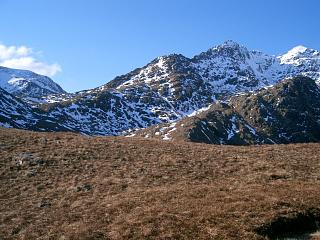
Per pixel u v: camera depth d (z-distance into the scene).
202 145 55.09
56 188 37.91
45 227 29.19
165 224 26.72
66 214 31.20
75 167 43.72
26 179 40.56
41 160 45.59
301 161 43.81
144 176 39.97
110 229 27.34
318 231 25.92
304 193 30.70
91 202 33.41
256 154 47.75
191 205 29.67
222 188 33.97
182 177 39.22
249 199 29.97
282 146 53.75
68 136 58.03
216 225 25.94
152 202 31.48
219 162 44.12
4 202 35.03
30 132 60.59
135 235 25.91
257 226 25.48
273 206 28.09
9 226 29.98
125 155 47.84
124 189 36.53
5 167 43.75
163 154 48.03
